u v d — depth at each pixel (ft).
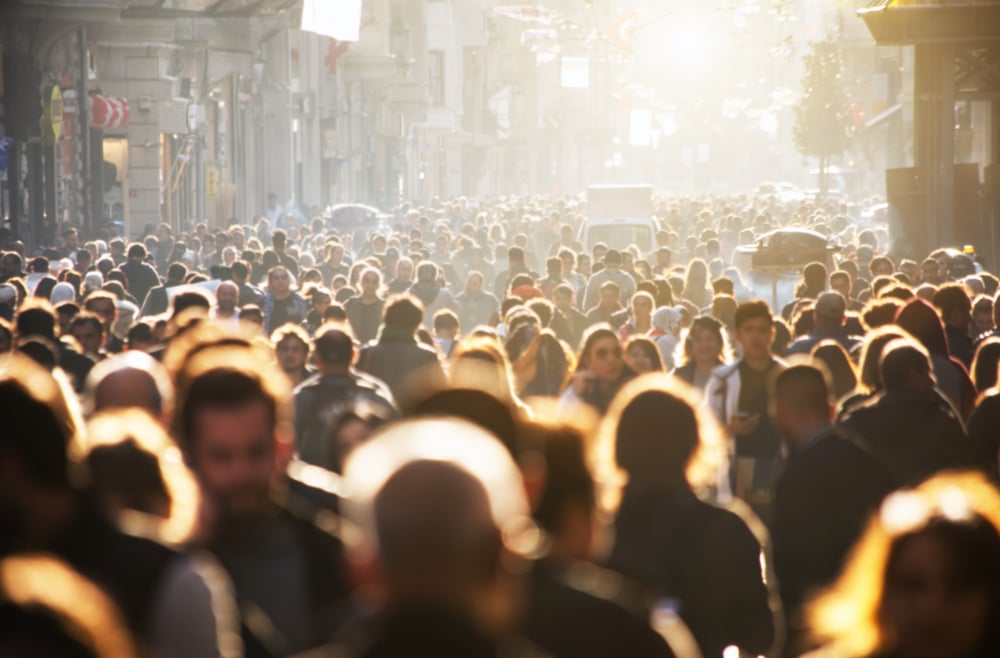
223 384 34.27
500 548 21.20
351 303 134.72
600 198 290.76
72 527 31.76
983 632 25.40
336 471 48.60
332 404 69.31
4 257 171.42
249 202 483.51
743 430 73.51
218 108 435.53
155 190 359.25
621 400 45.85
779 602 53.52
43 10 269.44
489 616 21.33
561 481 33.73
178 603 30.73
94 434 39.63
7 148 260.62
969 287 146.20
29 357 77.97
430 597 21.04
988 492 26.73
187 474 39.63
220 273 160.04
